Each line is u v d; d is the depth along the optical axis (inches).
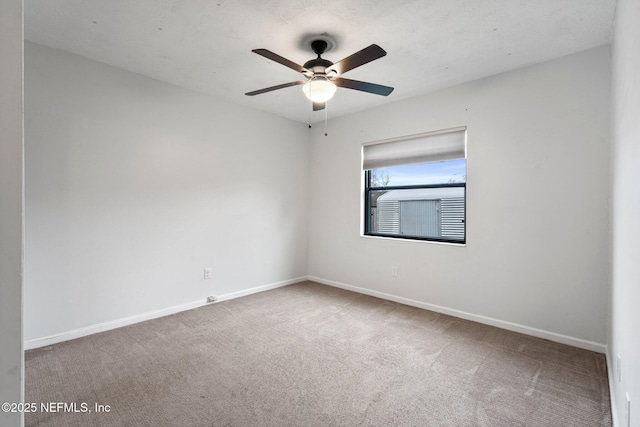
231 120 148.2
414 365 89.8
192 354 95.4
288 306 139.6
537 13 80.0
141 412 69.1
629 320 54.9
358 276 162.7
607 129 95.0
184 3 77.0
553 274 105.1
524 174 110.4
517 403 73.2
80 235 105.9
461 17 81.9
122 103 114.3
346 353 96.7
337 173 172.2
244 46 97.6
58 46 98.5
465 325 118.8
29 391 75.9
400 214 156.3
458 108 126.1
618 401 65.0
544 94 106.0
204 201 139.3
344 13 80.5
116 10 80.0
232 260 150.5
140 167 119.4
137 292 119.6
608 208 94.9
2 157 21.7
